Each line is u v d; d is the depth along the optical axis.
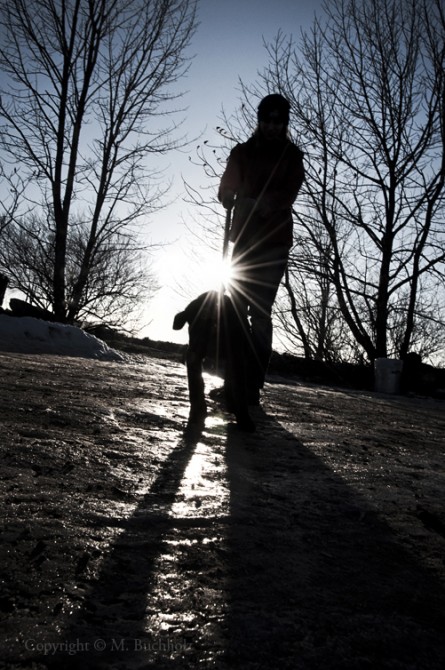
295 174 5.04
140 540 2.10
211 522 2.32
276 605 1.77
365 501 2.78
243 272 5.07
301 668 1.49
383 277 13.25
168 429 3.84
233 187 5.02
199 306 4.11
